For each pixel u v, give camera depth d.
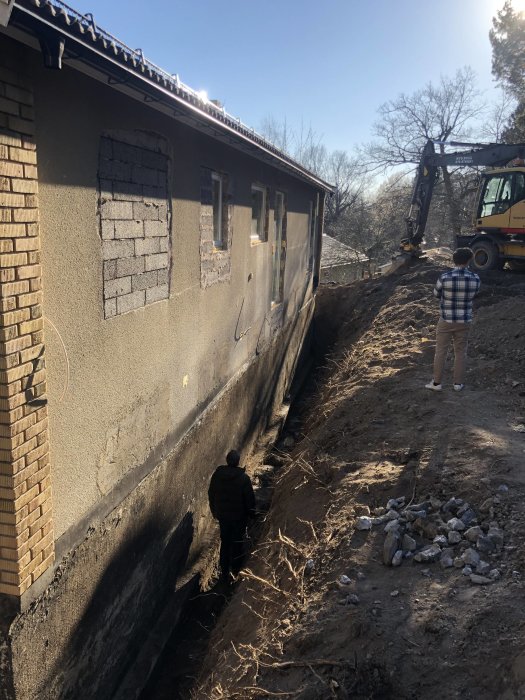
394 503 4.48
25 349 3.04
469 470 4.75
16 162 2.87
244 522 6.03
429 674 2.84
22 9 2.32
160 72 3.72
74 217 3.55
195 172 5.68
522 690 2.57
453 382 7.08
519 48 29.61
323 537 4.32
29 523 3.15
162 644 4.88
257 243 8.77
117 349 4.26
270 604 4.03
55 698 3.52
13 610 3.12
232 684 3.34
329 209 45.38
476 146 15.38
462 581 3.48
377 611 3.29
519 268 14.77
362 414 6.67
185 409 5.88
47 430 3.31
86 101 3.57
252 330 8.77
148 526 4.96
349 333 13.75
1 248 2.79
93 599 4.00
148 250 4.70
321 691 2.88
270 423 10.52
